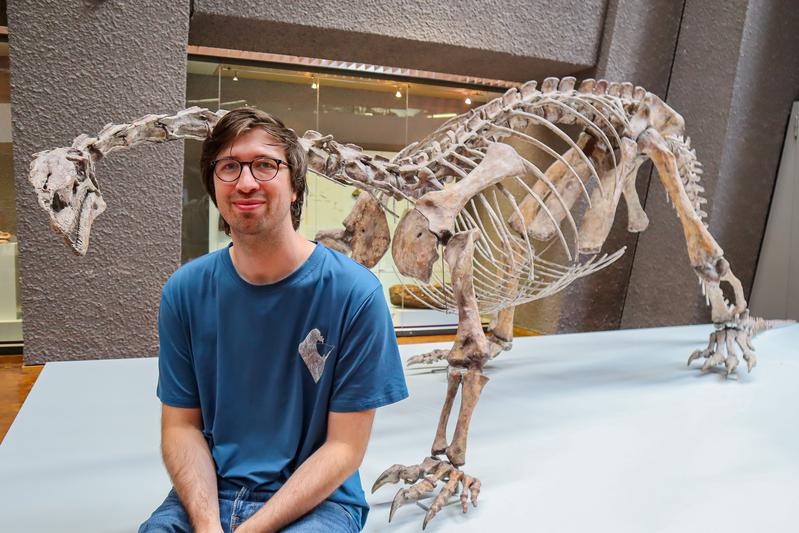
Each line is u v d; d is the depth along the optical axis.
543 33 5.45
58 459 2.77
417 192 3.01
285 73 5.32
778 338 5.68
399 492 2.36
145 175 4.38
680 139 4.49
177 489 1.72
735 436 3.26
